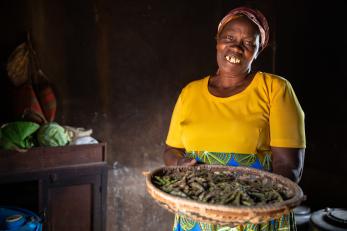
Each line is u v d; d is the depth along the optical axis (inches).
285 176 52.9
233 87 59.2
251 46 57.1
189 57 137.6
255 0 138.4
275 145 54.9
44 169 103.0
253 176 53.5
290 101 55.9
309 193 134.6
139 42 130.7
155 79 134.5
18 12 117.0
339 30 119.1
